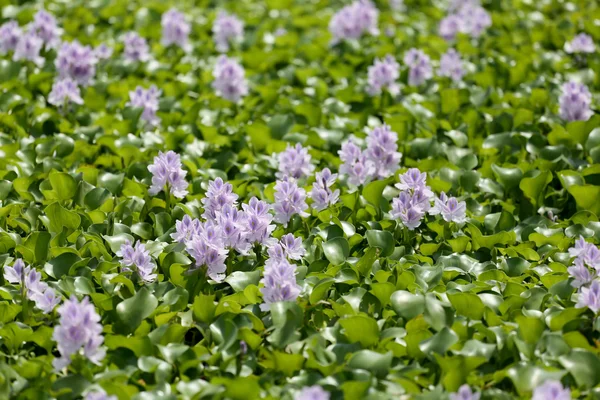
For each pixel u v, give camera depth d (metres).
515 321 5.93
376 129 7.95
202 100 10.84
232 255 6.52
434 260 7.12
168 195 7.42
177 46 13.16
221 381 5.16
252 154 9.24
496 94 10.98
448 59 11.70
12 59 11.80
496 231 7.62
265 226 6.50
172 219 7.44
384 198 7.79
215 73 10.52
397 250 7.02
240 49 13.70
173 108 10.43
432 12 15.87
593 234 7.36
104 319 5.99
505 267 6.86
